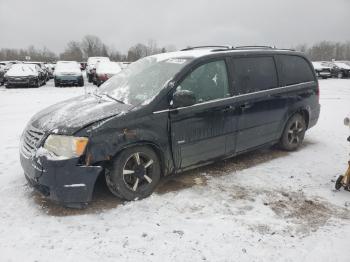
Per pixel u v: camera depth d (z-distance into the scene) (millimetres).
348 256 3305
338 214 4078
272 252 3348
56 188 3834
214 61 4930
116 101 4559
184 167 4715
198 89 4695
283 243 3484
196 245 3436
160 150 4375
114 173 4078
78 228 3705
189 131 4578
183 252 3330
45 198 4312
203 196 4441
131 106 4289
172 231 3662
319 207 4234
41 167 3850
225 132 4973
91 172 3881
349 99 14281
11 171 5219
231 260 3230
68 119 4078
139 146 4223
